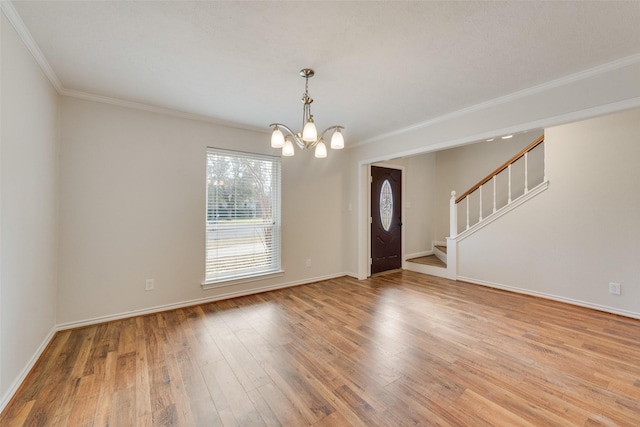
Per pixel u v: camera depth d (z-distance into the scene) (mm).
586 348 2344
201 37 1881
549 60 2172
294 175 4309
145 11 1625
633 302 2998
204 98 2873
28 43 1893
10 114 1707
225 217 3725
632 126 3023
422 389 1833
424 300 3629
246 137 3830
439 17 1680
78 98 2756
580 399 1723
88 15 1656
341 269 4930
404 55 2098
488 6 1585
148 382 1919
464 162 5883
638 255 2979
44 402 1716
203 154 3498
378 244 5191
